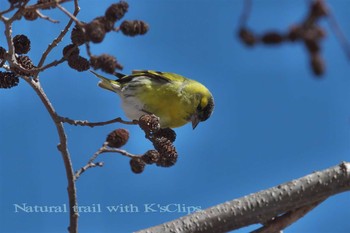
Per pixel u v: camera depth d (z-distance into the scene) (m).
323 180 7.35
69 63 8.79
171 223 7.52
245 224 7.45
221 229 7.43
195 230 7.43
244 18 3.85
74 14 8.71
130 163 8.91
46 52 8.77
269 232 7.47
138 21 8.02
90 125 8.77
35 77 8.71
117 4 7.87
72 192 8.30
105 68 7.57
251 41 3.80
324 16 3.62
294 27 3.71
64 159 8.35
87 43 7.58
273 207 7.37
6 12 8.11
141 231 7.49
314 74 3.62
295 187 7.37
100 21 7.78
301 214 7.50
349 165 7.38
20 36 9.46
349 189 7.36
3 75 9.23
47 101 8.63
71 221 8.28
